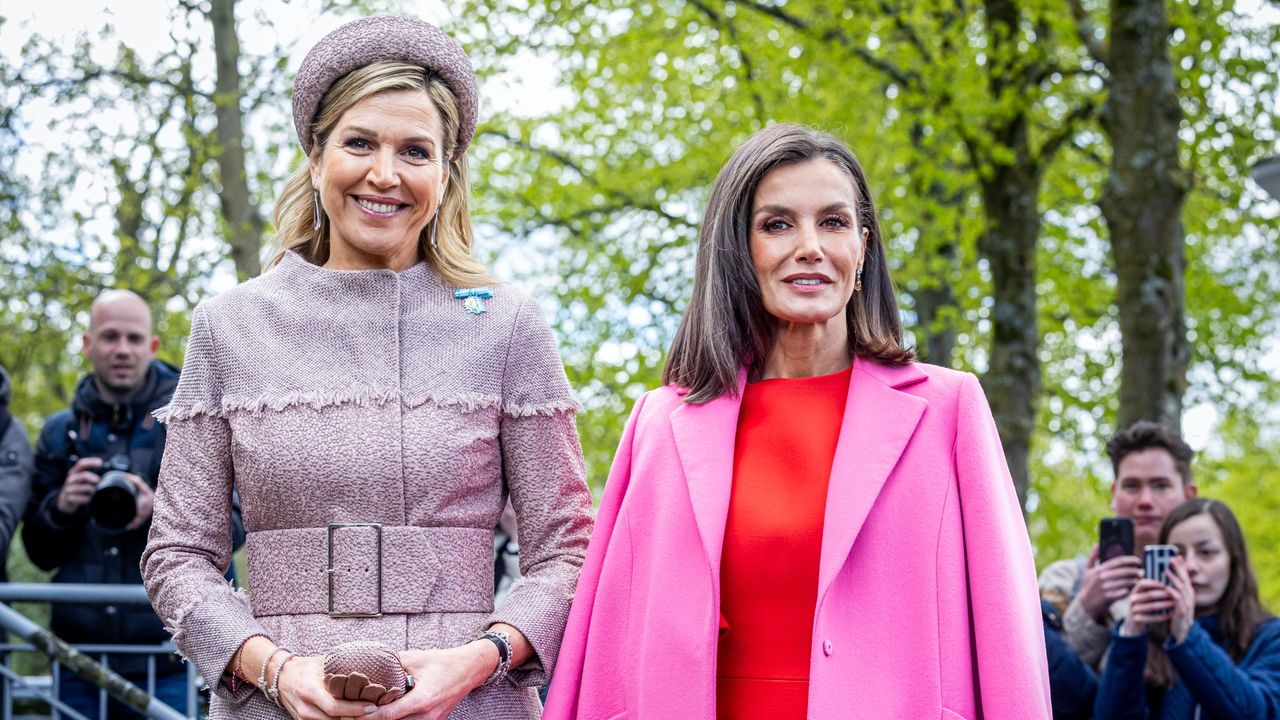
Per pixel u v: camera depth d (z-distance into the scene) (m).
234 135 10.19
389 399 2.73
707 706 2.63
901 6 11.77
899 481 2.68
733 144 13.41
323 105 2.82
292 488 2.68
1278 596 24.67
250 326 2.78
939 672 2.58
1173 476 5.06
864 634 2.60
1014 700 2.53
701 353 2.89
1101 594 4.61
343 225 2.81
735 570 2.71
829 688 2.55
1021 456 11.28
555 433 2.88
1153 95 9.36
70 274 11.65
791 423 2.81
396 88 2.79
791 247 2.78
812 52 12.23
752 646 2.68
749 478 2.78
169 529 2.71
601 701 2.79
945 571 2.64
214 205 11.77
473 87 2.93
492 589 2.82
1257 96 11.10
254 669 2.58
